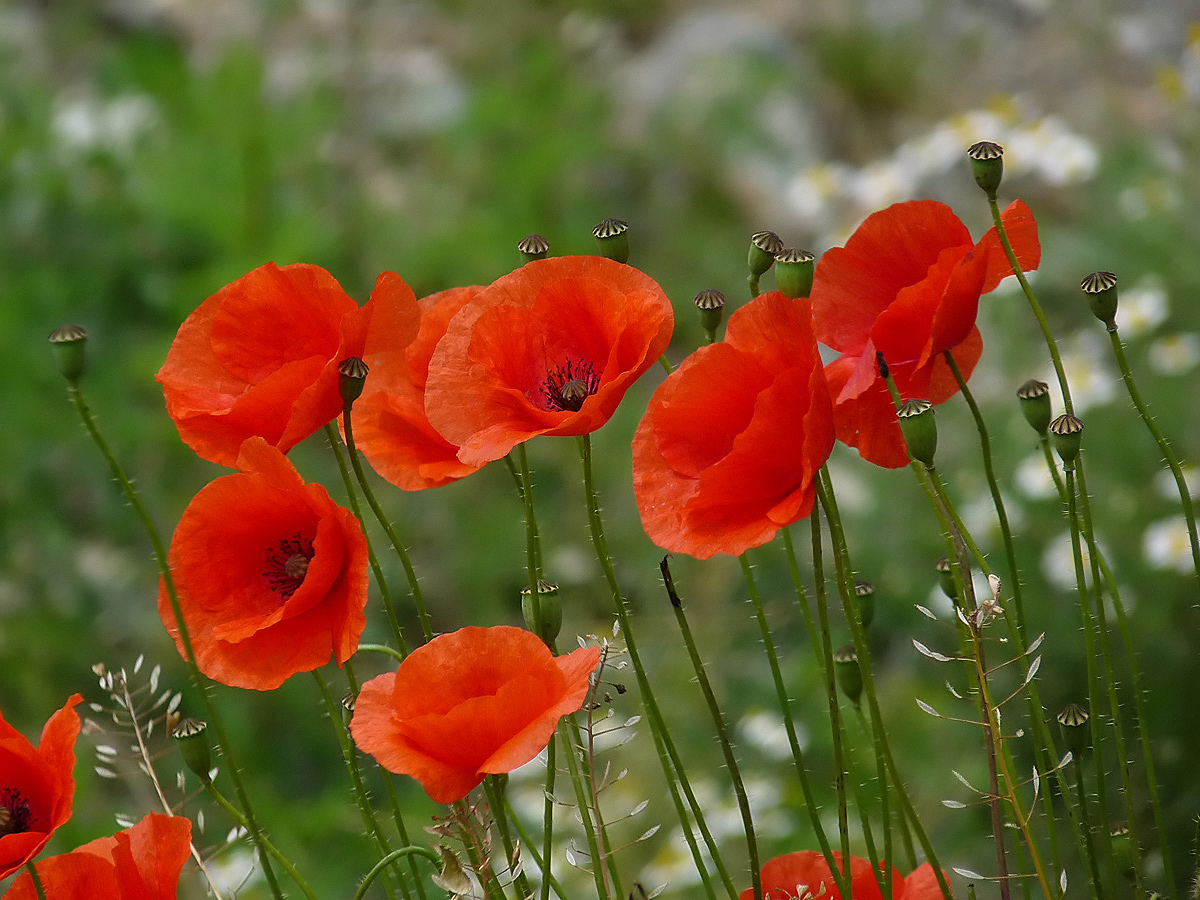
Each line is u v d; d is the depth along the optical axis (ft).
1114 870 5.57
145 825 5.51
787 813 8.66
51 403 12.41
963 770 8.98
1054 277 13.00
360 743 5.40
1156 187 12.44
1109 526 9.50
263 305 5.58
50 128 14.53
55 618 11.41
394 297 5.59
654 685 10.92
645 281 5.54
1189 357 10.32
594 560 12.91
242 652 5.50
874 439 5.61
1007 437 11.04
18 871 5.48
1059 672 8.68
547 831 5.50
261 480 5.49
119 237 13.58
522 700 5.38
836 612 11.19
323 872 8.81
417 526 13.21
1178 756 7.85
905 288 5.52
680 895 7.84
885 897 5.48
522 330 5.53
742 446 5.37
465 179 16.51
